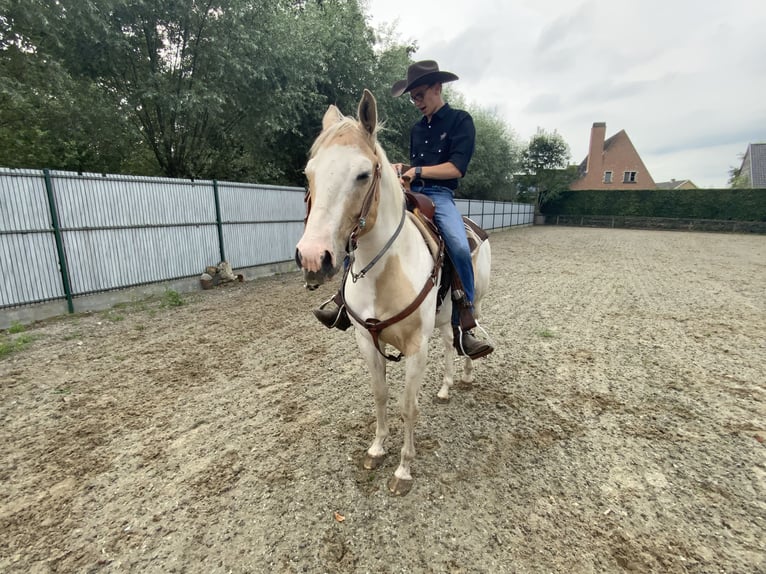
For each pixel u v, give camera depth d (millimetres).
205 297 6934
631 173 37094
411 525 1925
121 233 6301
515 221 26812
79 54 8133
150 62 8781
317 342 4637
